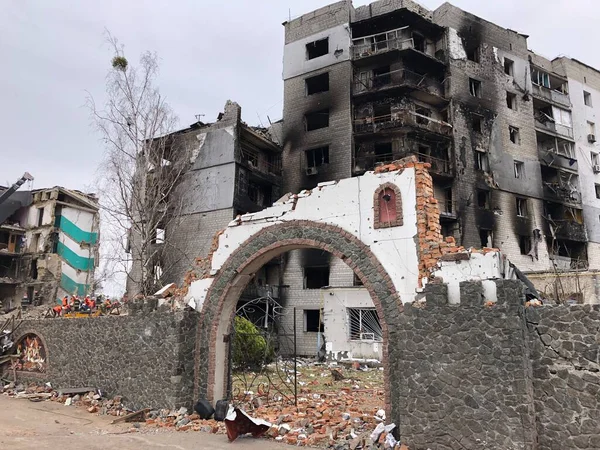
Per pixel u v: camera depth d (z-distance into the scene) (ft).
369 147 109.09
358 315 91.30
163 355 42.83
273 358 79.82
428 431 29.66
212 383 41.88
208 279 44.62
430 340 30.83
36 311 80.59
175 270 103.40
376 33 114.42
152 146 88.99
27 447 30.17
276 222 41.34
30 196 137.08
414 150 104.68
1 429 35.65
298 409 42.55
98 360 49.16
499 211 111.34
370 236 35.55
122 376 46.09
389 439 30.48
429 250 32.71
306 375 71.51
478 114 114.01
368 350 87.86
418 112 110.32
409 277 32.99
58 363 54.03
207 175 107.55
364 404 46.75
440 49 115.14
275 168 119.34
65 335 54.29
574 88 140.77
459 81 113.09
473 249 31.24
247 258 42.42
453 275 31.30
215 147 108.27
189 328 43.21
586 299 73.26
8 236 134.10
